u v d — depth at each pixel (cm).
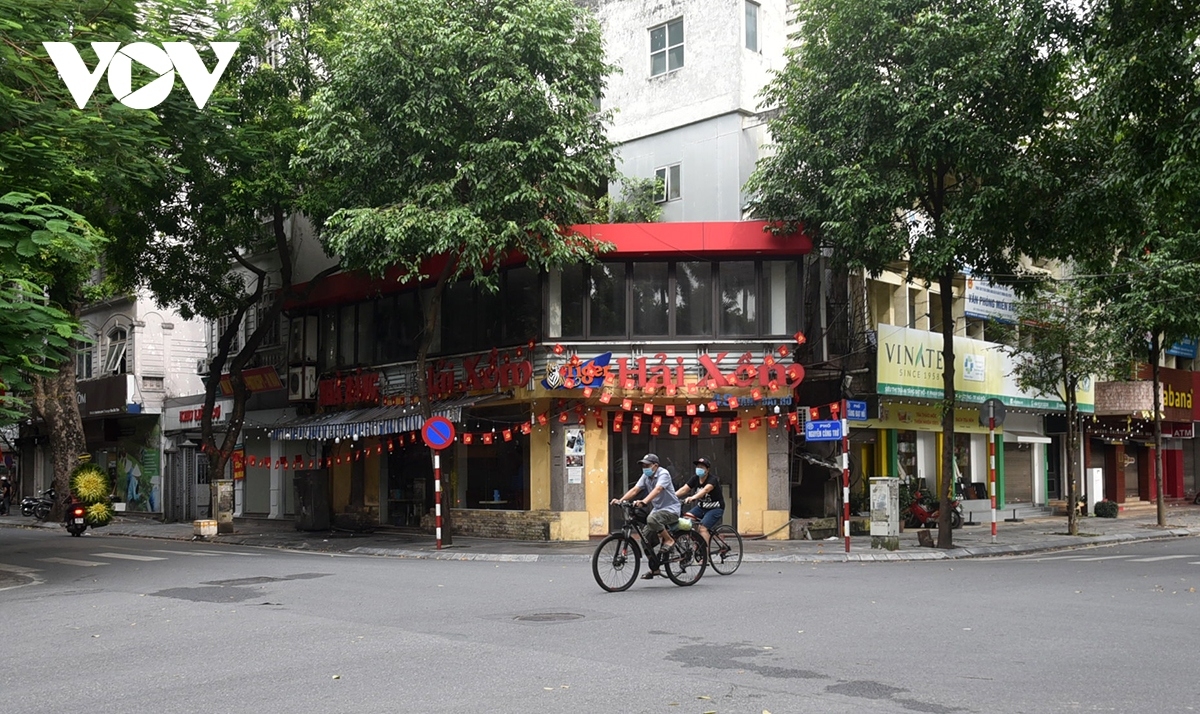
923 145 1914
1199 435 3941
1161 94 1552
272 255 3231
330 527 2872
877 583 1441
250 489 3391
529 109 2080
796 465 2439
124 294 3706
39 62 1652
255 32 2439
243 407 2880
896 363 2466
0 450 4741
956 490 2825
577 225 2266
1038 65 1752
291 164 2206
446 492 2273
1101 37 1594
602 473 2370
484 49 2055
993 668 837
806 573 1611
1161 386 3406
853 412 2341
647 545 1386
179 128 1950
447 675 820
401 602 1263
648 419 2412
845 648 923
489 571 1666
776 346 2300
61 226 1466
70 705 764
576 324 2345
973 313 2834
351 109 2164
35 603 1379
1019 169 1859
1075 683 783
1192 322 2430
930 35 1905
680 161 2486
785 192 2159
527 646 939
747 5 2450
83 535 2984
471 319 2530
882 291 2611
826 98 2086
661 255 2302
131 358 3772
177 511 3653
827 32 2059
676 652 905
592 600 1255
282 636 1027
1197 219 1633
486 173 2077
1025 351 2589
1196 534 2709
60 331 1524
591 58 2209
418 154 2083
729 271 2334
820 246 2262
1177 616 1116
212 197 2458
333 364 2989
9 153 1584
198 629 1093
